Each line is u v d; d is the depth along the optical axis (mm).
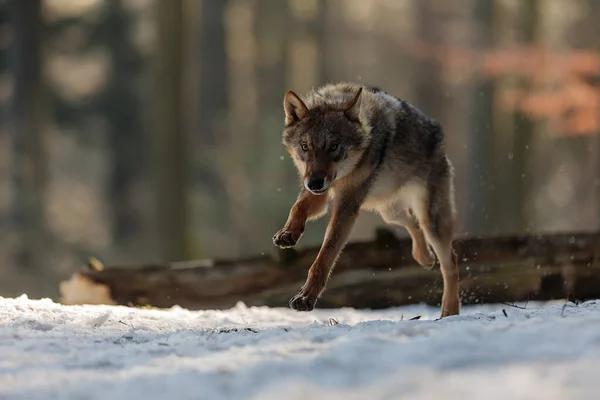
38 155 31375
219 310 9828
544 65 23656
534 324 5004
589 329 4543
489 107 25250
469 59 25078
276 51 41000
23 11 31422
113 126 37625
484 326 5125
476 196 25250
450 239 8516
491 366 4016
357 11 50344
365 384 3881
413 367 4051
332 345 4867
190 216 22391
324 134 7461
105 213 38688
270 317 8750
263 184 37219
